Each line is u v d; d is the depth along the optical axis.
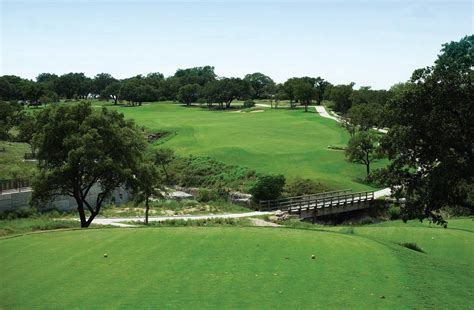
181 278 20.42
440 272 22.84
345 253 24.64
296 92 179.00
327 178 83.44
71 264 22.42
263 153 100.12
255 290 19.06
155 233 28.88
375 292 19.14
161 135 126.00
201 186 87.50
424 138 31.00
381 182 32.94
